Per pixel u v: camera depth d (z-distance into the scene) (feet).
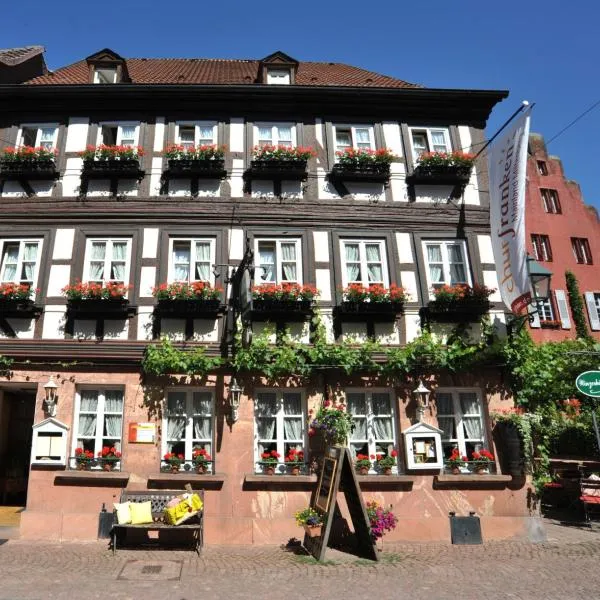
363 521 26.96
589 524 35.09
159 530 29.68
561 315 81.92
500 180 33.24
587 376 32.73
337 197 37.42
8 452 35.88
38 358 32.45
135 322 33.50
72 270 34.60
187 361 31.65
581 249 88.89
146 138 37.86
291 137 38.88
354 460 31.60
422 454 31.83
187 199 36.27
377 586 22.16
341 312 33.96
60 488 30.48
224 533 29.84
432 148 39.52
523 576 23.72
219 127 38.42
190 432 32.12
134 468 30.96
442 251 36.76
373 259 36.50
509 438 32.07
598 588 21.95
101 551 27.25
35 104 38.37
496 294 35.73
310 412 32.30
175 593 20.88
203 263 35.50
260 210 36.29
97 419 32.09
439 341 34.32
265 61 43.06
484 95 39.40
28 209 35.70
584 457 48.16
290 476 30.76
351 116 39.45
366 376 33.17
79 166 37.06
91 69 41.96
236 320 33.04
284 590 21.52
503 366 33.68
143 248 35.12
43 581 21.91
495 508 31.45
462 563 25.88
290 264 35.81
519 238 30.66
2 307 33.22
